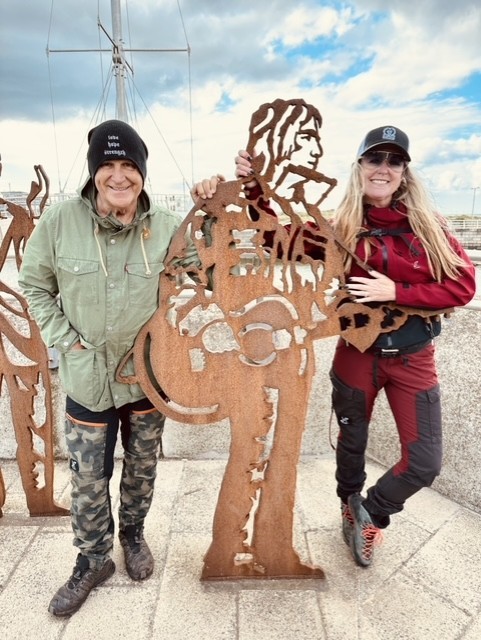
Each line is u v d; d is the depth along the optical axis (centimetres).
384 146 151
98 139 134
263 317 157
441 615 163
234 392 160
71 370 150
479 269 221
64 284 144
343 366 175
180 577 180
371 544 180
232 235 151
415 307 154
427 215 154
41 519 215
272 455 166
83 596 166
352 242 160
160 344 154
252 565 176
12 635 156
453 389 217
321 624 159
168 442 265
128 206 142
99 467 160
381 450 256
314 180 148
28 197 187
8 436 266
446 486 227
